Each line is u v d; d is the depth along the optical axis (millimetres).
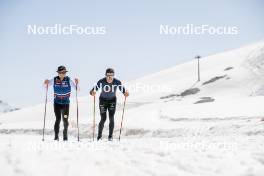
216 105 46969
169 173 5855
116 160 6699
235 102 47812
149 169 6109
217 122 27625
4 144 8930
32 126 42906
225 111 36875
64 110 12031
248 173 5941
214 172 6188
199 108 45250
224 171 6188
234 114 32594
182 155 7617
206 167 6492
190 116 35812
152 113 48750
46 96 12695
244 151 8406
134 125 32188
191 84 117250
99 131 12570
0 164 5738
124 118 43875
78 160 6406
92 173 5562
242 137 13656
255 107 37812
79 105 107438
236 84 105688
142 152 8023
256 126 20547
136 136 28375
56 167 5824
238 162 6957
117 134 30828
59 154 7012
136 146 9086
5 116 113188
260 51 125250
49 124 44594
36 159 6289
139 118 42000
